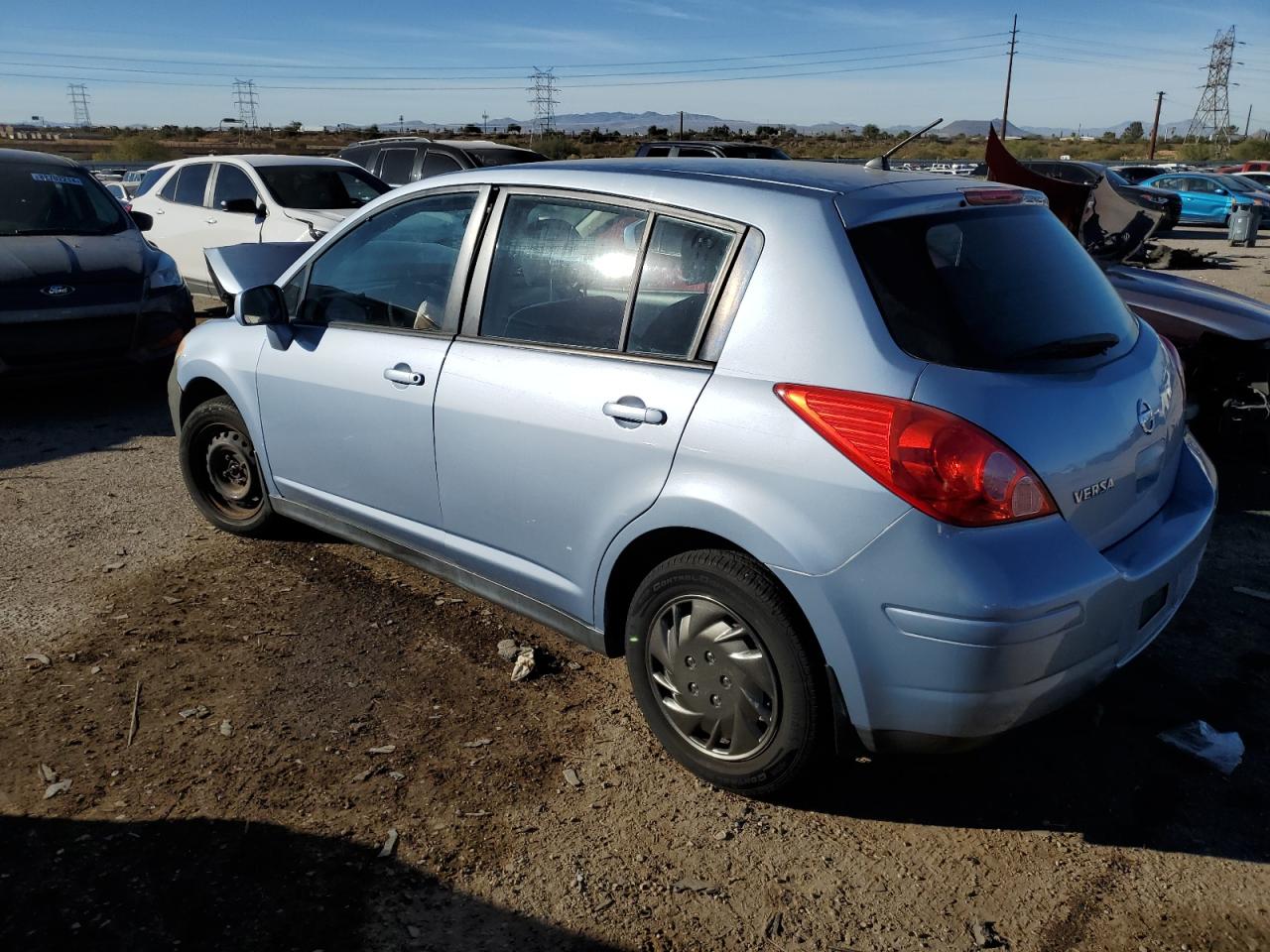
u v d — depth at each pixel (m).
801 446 2.57
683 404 2.79
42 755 3.11
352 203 10.85
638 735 3.27
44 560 4.56
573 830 2.82
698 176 3.05
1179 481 3.25
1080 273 3.16
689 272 2.91
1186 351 5.59
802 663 2.66
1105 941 2.44
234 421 4.55
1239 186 24.88
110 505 5.28
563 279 3.22
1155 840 2.79
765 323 2.72
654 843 2.77
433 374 3.50
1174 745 3.17
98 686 3.50
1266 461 5.64
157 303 7.22
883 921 2.50
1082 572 2.50
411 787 2.98
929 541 2.41
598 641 3.23
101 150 55.81
